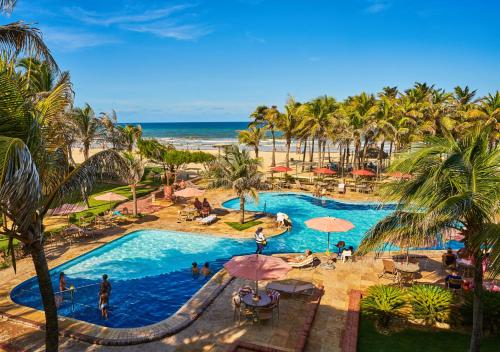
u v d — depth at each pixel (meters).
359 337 10.98
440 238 8.73
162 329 11.16
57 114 8.90
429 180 8.18
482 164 8.28
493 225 7.23
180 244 21.09
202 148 84.62
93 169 8.35
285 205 31.80
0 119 7.00
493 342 10.77
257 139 47.47
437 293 12.09
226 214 27.30
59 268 17.28
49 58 8.45
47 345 8.48
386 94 75.62
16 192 5.69
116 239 20.91
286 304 13.09
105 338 10.65
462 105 47.69
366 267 16.77
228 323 11.75
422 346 10.49
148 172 44.69
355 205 31.88
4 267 16.25
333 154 79.44
